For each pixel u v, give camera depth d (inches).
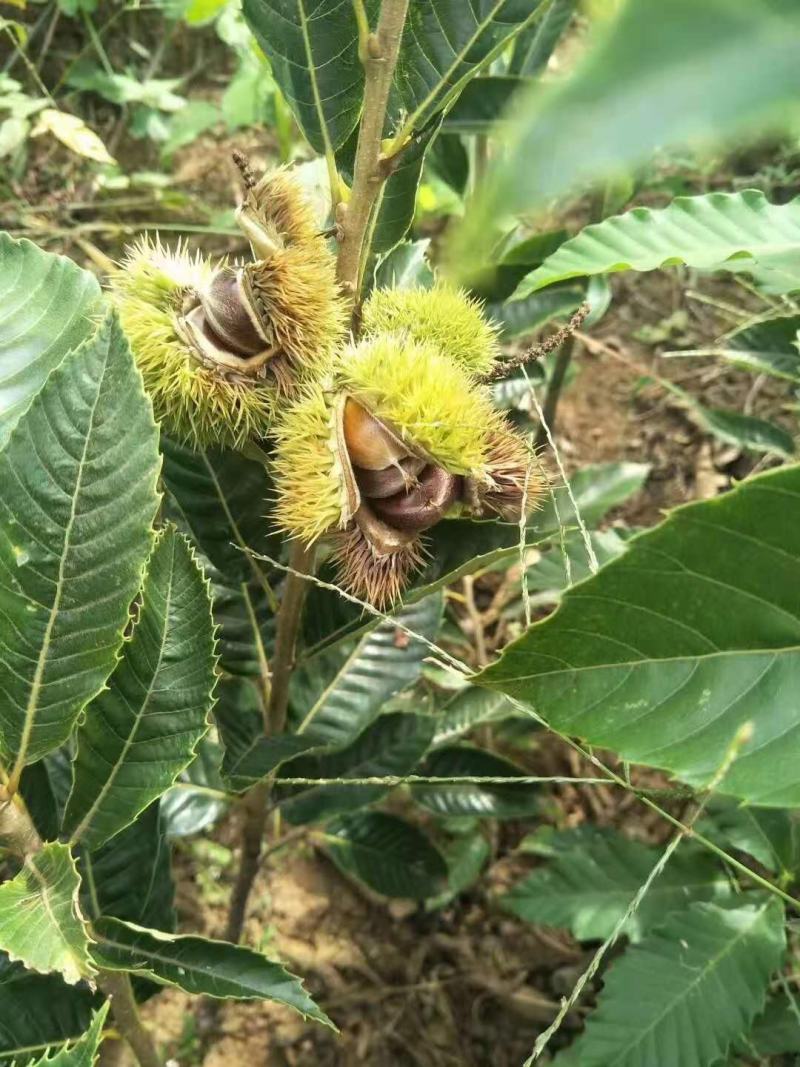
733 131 3.1
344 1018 21.8
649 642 8.8
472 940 23.2
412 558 13.6
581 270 14.4
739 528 8.2
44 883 10.9
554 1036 21.9
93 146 28.4
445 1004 22.2
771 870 18.7
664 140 3.0
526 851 23.5
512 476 13.2
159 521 16.0
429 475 13.0
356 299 13.8
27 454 10.6
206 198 35.5
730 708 8.8
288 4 12.3
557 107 3.0
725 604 8.6
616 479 24.6
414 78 12.4
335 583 15.2
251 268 12.6
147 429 10.8
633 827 24.8
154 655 11.7
